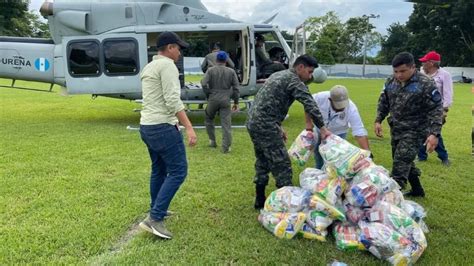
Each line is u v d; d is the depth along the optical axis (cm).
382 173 342
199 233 356
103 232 353
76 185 482
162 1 921
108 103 1373
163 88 325
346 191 344
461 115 1168
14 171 536
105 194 452
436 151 614
